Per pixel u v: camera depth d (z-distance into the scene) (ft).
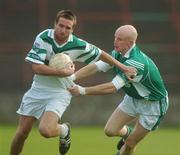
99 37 239.91
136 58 104.73
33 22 239.71
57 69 102.37
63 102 106.11
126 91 108.17
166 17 242.37
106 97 225.56
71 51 104.83
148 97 107.76
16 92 230.27
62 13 102.47
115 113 112.16
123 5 242.17
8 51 235.20
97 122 224.53
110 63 105.50
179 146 168.14
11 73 232.73
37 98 106.73
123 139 115.24
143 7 242.78
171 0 243.19
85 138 186.29
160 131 213.87
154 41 240.12
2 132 195.83
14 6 240.53
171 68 236.84
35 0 240.94
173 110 225.97
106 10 241.55
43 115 105.70
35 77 106.93
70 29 102.63
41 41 103.50
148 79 105.91
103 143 172.65
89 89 104.12
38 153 146.00
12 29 238.89
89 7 241.35
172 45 239.50
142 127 109.40
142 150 157.89
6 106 226.38
